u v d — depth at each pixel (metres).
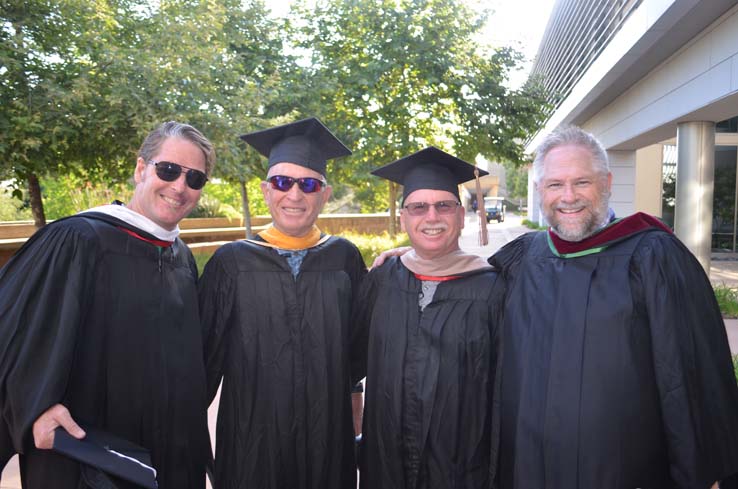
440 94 11.16
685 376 1.77
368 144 10.36
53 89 6.19
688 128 9.00
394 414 2.25
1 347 1.71
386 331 2.38
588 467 1.79
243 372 2.37
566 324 1.91
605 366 1.83
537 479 1.87
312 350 2.41
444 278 2.40
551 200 2.02
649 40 8.37
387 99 10.95
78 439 1.70
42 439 1.67
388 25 10.52
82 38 7.05
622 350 1.83
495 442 2.18
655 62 9.66
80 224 1.94
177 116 7.05
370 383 2.40
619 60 9.55
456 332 2.29
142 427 1.97
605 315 1.87
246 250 2.51
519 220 42.16
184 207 2.14
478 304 2.33
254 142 2.69
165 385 2.01
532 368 1.96
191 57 7.79
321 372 2.39
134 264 2.01
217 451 2.40
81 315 1.84
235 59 9.23
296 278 2.48
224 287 2.46
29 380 1.70
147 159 2.10
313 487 2.35
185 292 2.18
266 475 2.29
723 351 1.86
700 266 1.94
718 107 7.90
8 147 6.22
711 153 8.98
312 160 2.56
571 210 1.99
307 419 2.37
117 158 8.12
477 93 11.19
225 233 15.48
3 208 16.91
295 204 2.50
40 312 1.76
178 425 2.07
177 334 2.10
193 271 2.36
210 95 8.00
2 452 1.81
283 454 2.31
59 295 1.81
